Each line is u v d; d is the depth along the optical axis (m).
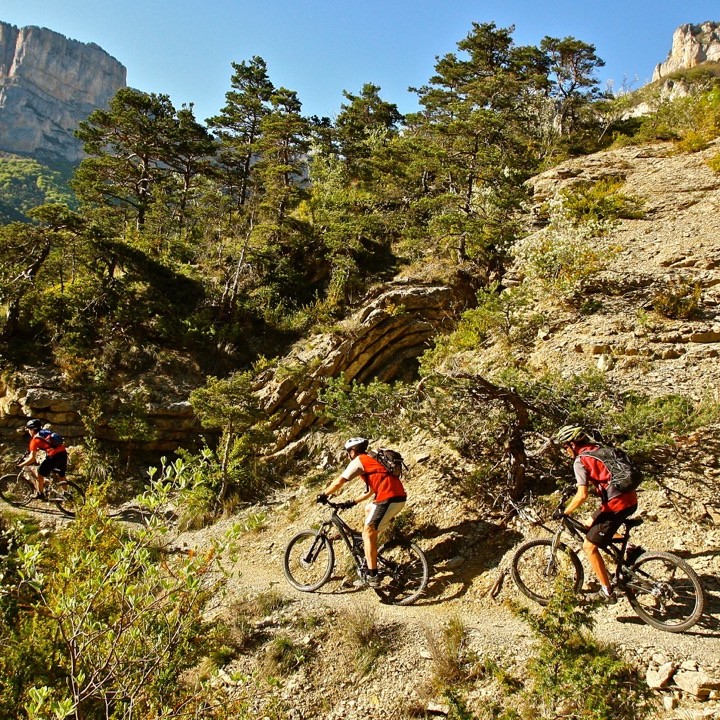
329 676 5.46
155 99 32.91
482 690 4.77
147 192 33.12
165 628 3.74
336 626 6.04
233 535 3.95
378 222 20.97
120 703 3.59
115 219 29.92
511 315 11.44
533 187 21.05
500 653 5.10
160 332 16.59
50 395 14.05
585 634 4.95
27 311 15.89
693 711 4.04
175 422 14.34
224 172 35.38
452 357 11.56
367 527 6.38
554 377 7.79
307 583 7.35
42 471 10.69
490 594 6.07
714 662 4.43
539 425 7.37
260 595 6.81
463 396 7.52
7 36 186.75
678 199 16.25
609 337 9.81
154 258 20.80
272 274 20.03
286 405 14.65
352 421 8.45
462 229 17.67
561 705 4.23
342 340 15.76
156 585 3.80
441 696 4.84
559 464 7.45
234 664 5.84
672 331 9.58
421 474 8.37
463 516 7.37
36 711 3.02
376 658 5.47
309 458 13.42
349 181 29.75
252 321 18.03
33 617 4.33
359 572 6.53
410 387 8.23
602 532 5.13
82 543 5.51
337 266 19.52
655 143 24.52
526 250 13.70
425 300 16.86
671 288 10.78
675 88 34.53
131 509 11.88
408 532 7.42
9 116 172.62
